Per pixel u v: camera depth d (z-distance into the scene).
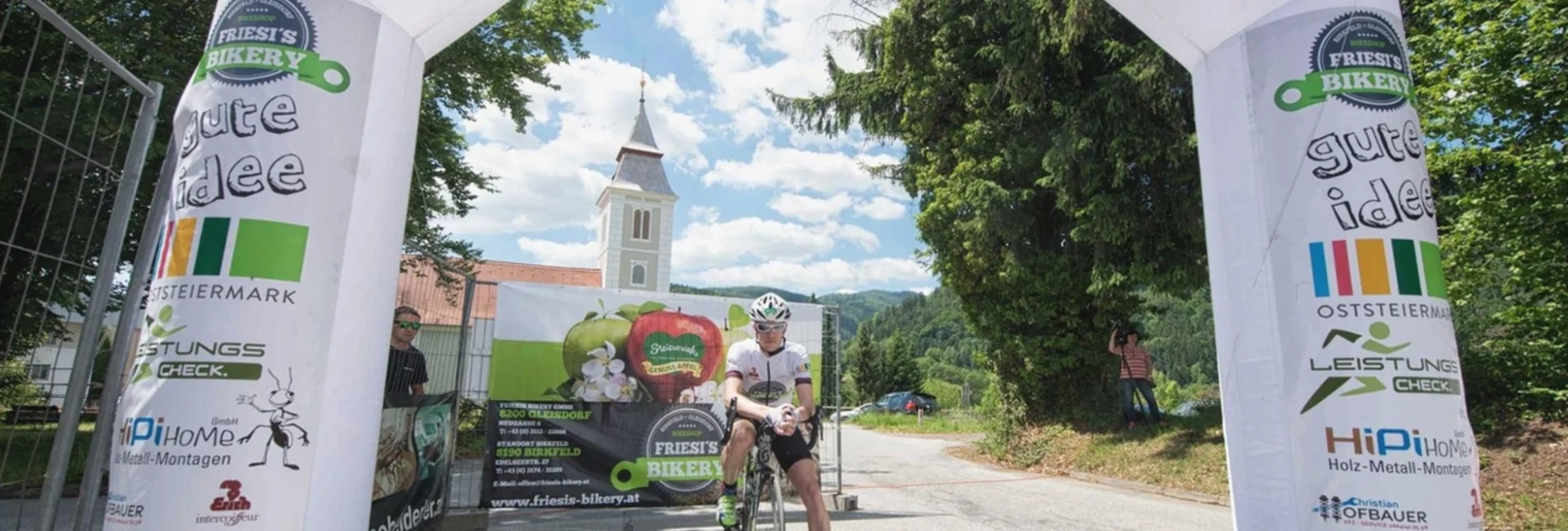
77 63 6.57
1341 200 2.93
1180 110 10.90
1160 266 11.60
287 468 2.64
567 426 7.00
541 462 6.91
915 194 15.03
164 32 11.59
